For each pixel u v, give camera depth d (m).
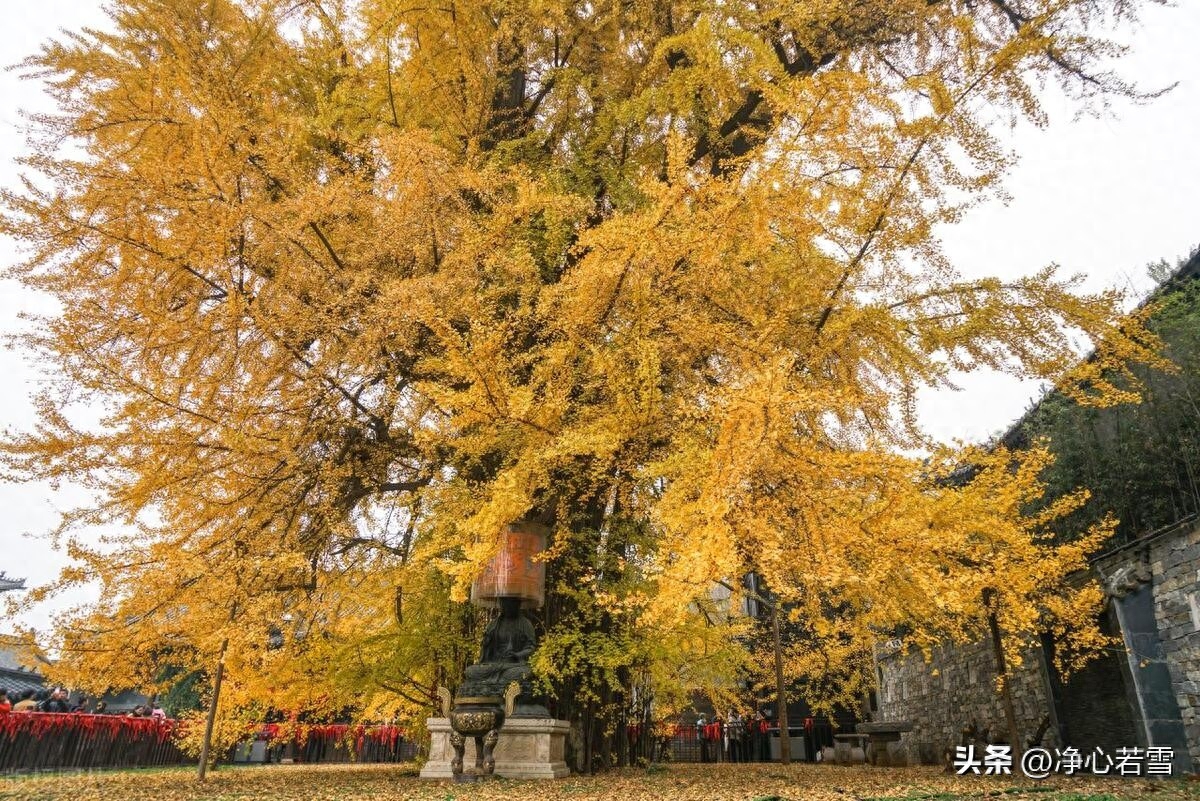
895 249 5.92
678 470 5.29
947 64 7.80
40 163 5.91
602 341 6.11
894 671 17.02
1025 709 10.61
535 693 7.45
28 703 10.05
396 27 7.98
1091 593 7.52
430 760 7.77
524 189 6.33
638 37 9.11
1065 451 10.01
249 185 6.61
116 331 6.21
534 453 5.60
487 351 5.36
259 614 6.17
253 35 8.52
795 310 6.09
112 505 6.09
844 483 5.51
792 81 5.39
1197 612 7.52
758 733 16.69
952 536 4.99
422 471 7.71
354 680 8.10
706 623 9.66
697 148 8.86
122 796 5.64
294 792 5.94
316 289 6.45
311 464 7.12
